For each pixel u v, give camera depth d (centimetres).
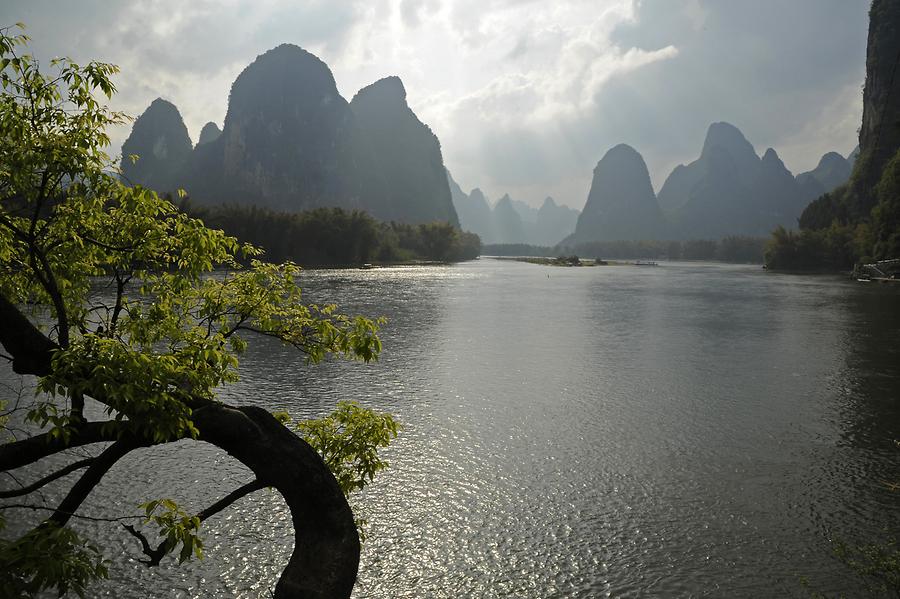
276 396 2605
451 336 4356
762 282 11719
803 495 1691
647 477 1811
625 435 2180
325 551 495
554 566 1345
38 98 623
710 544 1432
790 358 3634
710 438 2158
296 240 15775
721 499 1667
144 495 1606
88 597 1174
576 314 5862
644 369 3291
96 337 562
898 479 1794
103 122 662
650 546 1426
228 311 813
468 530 1494
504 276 13212
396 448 2014
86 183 642
